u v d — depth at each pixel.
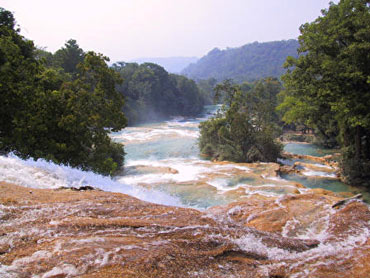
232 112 31.47
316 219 7.64
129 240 4.68
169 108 95.94
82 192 7.66
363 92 19.61
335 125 36.66
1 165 9.27
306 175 23.86
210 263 4.29
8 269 3.61
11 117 16.64
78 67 19.45
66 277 3.48
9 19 28.84
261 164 25.09
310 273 4.26
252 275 4.11
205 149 32.97
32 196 6.79
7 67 16.39
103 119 19.44
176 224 5.63
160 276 3.71
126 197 7.52
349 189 20.44
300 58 22.05
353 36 19.92
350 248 5.24
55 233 4.79
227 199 15.39
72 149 17.62
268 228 7.33
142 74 86.31
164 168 23.64
